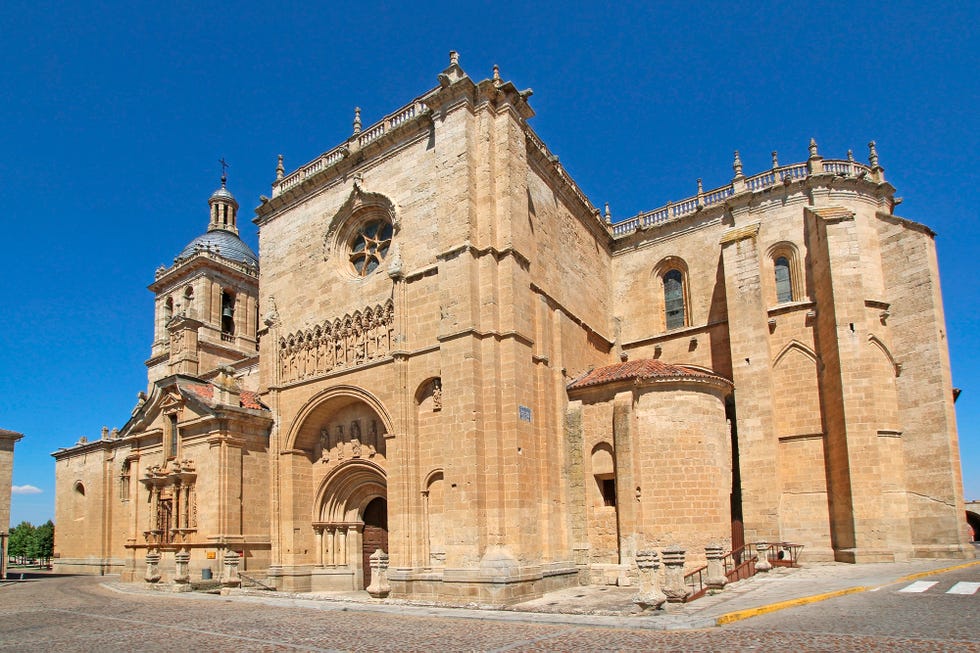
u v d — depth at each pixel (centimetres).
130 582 4266
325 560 3722
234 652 1723
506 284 3198
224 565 3462
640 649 1546
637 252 4731
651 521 3209
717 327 4278
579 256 4244
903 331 3850
